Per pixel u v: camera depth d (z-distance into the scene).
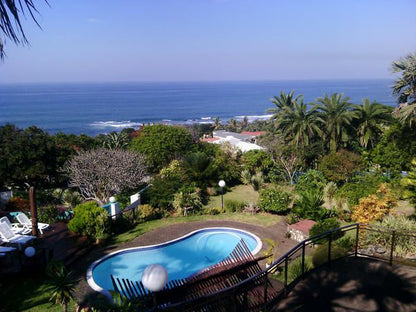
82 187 23.48
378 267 7.61
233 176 26.44
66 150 27.98
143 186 24.56
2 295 9.76
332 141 31.75
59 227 15.75
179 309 6.84
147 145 29.28
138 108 185.75
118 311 7.31
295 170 28.05
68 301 8.68
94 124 129.75
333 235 13.51
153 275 5.79
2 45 2.72
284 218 18.28
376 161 24.81
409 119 19.38
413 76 19.23
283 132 33.38
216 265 10.94
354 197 18.45
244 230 16.48
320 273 7.42
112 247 14.32
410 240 9.89
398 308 6.05
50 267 9.11
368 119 31.72
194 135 37.47
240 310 7.31
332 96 32.44
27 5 2.70
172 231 16.44
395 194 18.41
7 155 24.42
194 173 24.25
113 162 22.09
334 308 6.12
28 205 19.73
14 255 11.56
